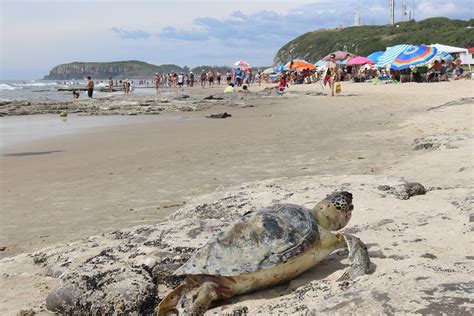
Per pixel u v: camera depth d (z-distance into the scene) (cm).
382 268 396
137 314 453
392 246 474
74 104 3216
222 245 405
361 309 304
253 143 1411
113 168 1155
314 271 435
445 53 4469
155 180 1013
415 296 302
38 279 549
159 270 487
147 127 1923
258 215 416
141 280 474
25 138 1720
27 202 898
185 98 3559
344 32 13200
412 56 3819
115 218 777
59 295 477
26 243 689
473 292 298
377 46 10769
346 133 1499
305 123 1800
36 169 1183
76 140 1631
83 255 567
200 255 405
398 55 3919
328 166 1045
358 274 385
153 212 796
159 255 509
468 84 3142
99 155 1331
